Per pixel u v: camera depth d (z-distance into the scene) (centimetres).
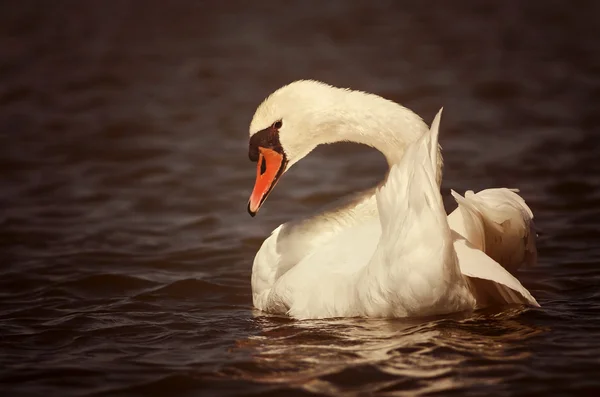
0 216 1698
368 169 2000
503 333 965
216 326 1079
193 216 1692
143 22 4362
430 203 923
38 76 3173
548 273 1288
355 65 3288
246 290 1264
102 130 2400
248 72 3188
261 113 1196
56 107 2711
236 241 1531
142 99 2797
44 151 2198
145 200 1798
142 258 1441
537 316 1024
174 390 870
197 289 1270
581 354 904
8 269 1382
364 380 860
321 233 1154
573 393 821
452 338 948
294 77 3084
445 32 3994
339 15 4484
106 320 1118
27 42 3866
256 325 1072
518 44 3662
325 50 3619
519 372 862
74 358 969
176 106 2688
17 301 1220
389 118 1169
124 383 891
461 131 2322
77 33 4072
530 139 2209
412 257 929
